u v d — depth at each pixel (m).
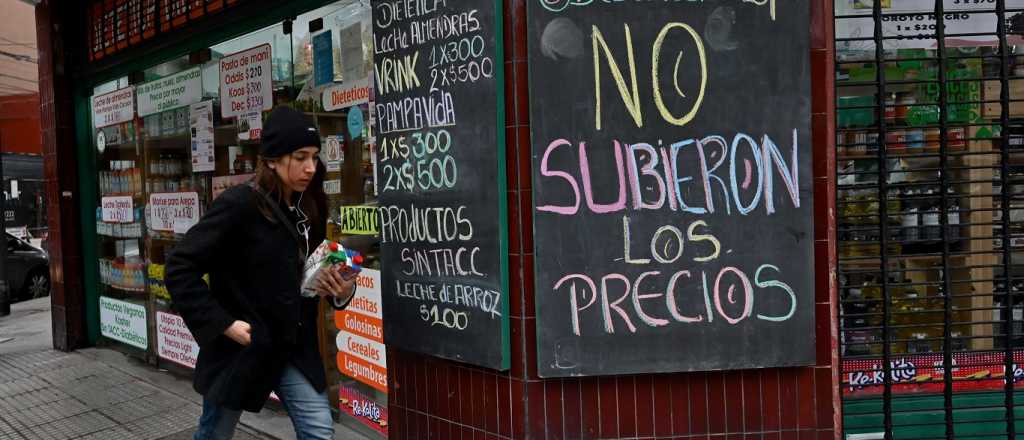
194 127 5.64
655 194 3.15
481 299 3.30
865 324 3.68
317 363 2.72
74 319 7.15
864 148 3.65
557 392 3.22
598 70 3.11
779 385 3.25
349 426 4.56
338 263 2.64
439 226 3.44
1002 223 3.57
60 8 6.95
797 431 3.26
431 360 3.63
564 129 3.12
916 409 3.69
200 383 2.65
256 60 5.00
